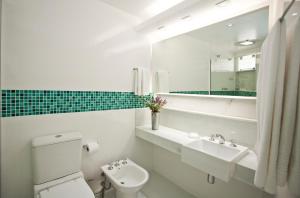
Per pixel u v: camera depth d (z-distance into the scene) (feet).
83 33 5.81
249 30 4.91
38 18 4.88
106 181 6.47
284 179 2.98
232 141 5.37
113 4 6.37
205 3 4.76
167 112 7.72
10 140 4.56
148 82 7.59
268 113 3.06
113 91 6.77
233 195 5.33
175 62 7.22
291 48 2.99
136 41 7.43
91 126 6.17
